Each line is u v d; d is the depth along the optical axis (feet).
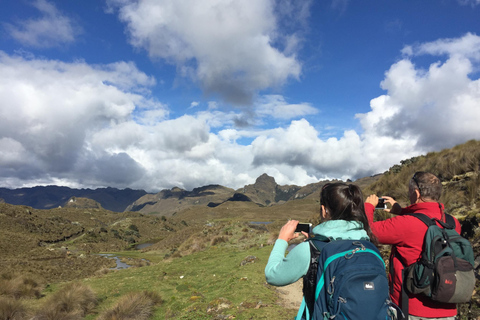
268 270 5.76
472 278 6.18
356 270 4.61
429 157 45.57
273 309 23.07
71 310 31.50
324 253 5.12
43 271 96.17
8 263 107.34
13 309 30.48
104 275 66.69
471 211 19.70
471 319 12.39
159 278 47.85
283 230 6.49
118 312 28.27
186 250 91.56
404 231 6.78
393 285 7.22
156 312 28.84
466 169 30.73
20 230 277.03
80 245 268.21
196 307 26.63
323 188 6.21
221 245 83.76
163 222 484.74
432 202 7.47
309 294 5.32
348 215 5.67
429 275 6.25
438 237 6.39
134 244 319.47
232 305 25.05
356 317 4.33
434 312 6.47
